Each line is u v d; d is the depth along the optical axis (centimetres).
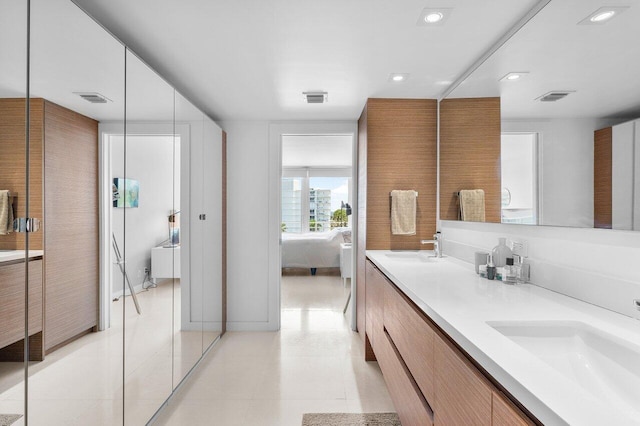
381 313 252
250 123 403
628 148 127
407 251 324
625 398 96
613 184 134
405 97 322
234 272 405
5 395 125
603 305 144
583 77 148
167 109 250
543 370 85
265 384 282
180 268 274
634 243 131
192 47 222
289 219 871
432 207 327
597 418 65
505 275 191
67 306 154
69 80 152
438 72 264
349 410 245
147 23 193
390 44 219
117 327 192
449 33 205
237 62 245
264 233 405
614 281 139
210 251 346
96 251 173
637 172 123
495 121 221
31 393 136
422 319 157
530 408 75
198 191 313
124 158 197
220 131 377
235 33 204
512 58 201
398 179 327
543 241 184
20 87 129
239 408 248
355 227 407
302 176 872
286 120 402
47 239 143
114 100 185
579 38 151
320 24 195
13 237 127
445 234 314
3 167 123
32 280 136
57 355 148
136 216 210
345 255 614
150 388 229
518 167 198
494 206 226
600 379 107
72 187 156
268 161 404
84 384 166
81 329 163
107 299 183
